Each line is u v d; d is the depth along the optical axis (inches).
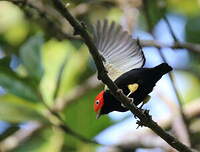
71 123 466.3
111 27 332.8
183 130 443.2
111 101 329.7
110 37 329.4
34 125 503.2
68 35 492.1
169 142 306.2
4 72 404.8
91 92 538.9
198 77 588.7
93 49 271.7
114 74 319.0
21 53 408.2
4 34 560.1
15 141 508.7
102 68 278.4
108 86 286.7
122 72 319.0
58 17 506.3
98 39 330.0
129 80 310.0
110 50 325.7
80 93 530.6
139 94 313.6
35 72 405.4
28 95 404.8
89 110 475.5
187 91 583.2
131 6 534.3
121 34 328.8
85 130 466.9
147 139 477.7
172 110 472.4
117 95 289.0
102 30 332.8
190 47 474.0
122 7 539.8
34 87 406.0
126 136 479.2
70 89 510.3
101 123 471.5
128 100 290.8
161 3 523.2
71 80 513.3
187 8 592.7
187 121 481.4
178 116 456.8
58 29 492.1
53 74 463.5
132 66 320.5
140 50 320.8
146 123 299.4
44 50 504.4
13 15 556.1
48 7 504.4
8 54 553.9
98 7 559.2
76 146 469.4
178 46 474.0
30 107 415.2
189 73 589.6
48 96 428.8
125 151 476.7
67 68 514.0
